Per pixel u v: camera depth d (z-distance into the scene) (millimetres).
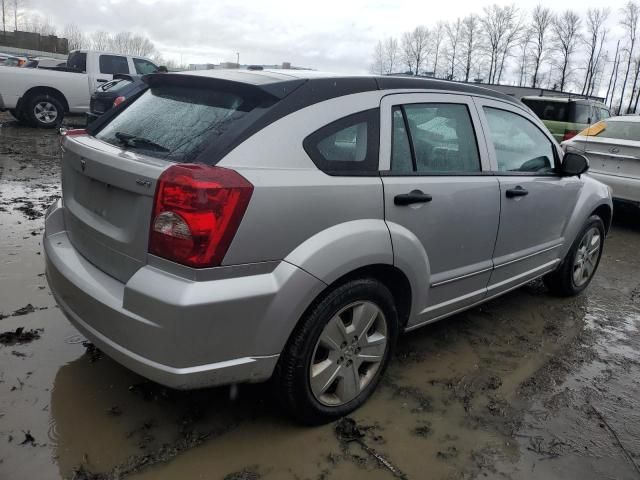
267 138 2289
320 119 2465
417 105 2951
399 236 2686
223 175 2092
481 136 3342
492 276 3549
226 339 2158
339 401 2670
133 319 2127
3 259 4332
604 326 4180
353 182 2512
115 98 9797
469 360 3465
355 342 2650
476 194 3184
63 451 2342
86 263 2547
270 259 2227
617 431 2826
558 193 4023
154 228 2129
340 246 2398
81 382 2838
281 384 2420
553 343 3812
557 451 2629
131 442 2438
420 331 3844
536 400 3059
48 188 6980
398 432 2668
